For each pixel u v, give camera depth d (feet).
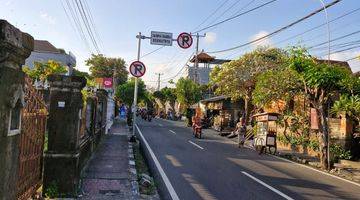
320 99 55.42
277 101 74.18
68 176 27.94
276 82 64.80
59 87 28.02
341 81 52.06
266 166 52.08
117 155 50.47
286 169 50.62
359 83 52.44
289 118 76.33
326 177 46.24
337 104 53.21
